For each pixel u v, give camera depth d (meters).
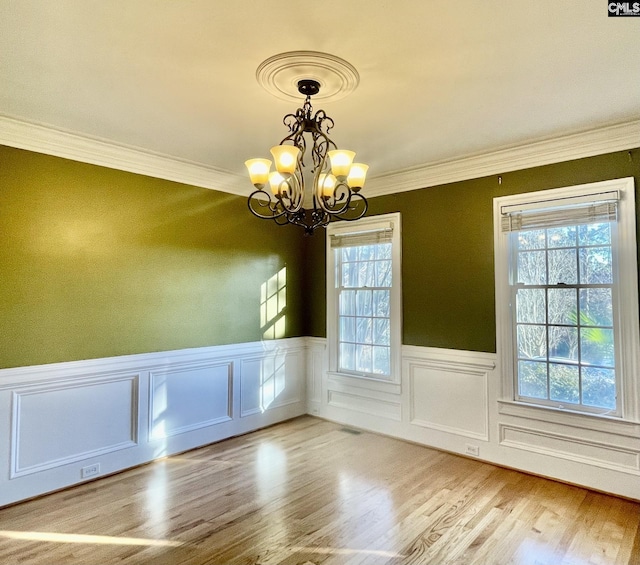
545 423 3.26
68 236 3.15
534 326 3.38
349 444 3.99
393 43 1.97
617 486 2.95
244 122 2.89
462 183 3.74
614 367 3.02
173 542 2.39
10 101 2.57
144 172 3.60
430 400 3.92
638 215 2.92
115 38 1.92
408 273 4.08
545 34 1.90
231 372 4.23
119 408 3.41
